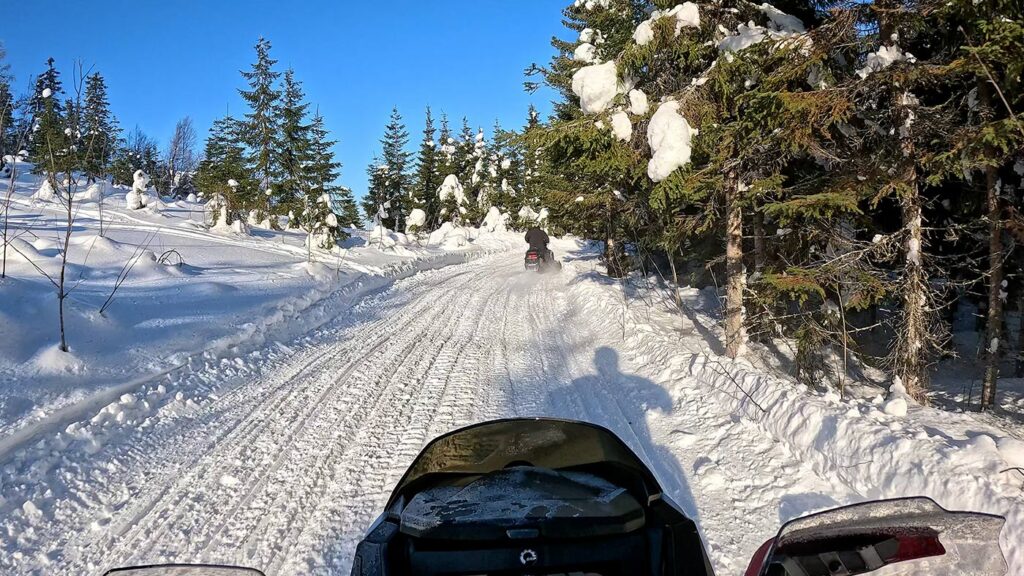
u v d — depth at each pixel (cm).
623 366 962
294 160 3155
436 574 257
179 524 470
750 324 1145
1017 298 1146
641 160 987
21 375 709
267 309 1256
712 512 475
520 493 312
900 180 782
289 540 445
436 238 3962
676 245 1200
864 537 249
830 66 881
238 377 886
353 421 711
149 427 671
